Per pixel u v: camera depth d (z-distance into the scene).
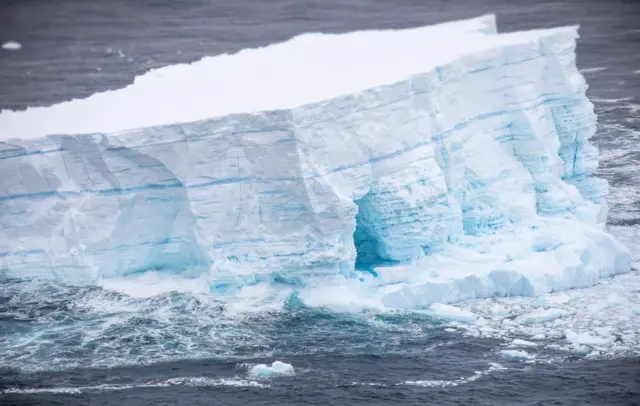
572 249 163.25
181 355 138.88
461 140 169.12
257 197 152.50
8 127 158.38
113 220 154.75
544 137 177.62
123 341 142.12
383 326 146.88
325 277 152.88
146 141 150.50
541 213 177.38
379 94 157.25
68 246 154.88
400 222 157.00
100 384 132.00
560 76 178.88
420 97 162.88
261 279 154.75
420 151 160.88
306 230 152.12
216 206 152.12
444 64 167.62
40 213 155.38
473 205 171.00
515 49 175.12
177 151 151.00
